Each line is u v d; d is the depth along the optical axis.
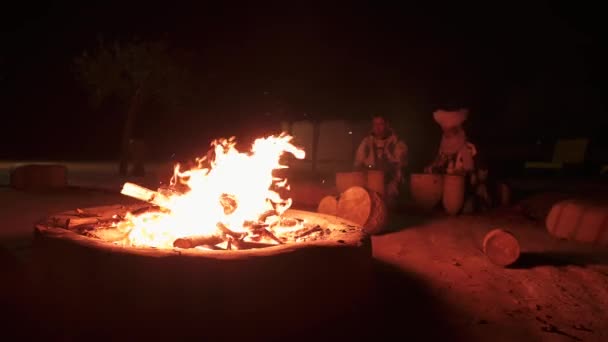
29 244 6.14
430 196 10.47
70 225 4.73
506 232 6.04
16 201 9.89
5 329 3.58
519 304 4.84
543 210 9.95
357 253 4.07
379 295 4.93
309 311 3.71
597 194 9.80
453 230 8.45
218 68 26.48
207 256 3.50
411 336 4.01
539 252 6.97
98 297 3.50
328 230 5.09
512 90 23.97
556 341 4.02
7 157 27.31
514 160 21.41
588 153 21.94
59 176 11.77
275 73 25.28
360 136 22.53
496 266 6.11
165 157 28.84
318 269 3.74
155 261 3.42
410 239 7.60
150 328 3.42
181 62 18.30
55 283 3.77
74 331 3.57
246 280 3.46
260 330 3.50
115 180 15.05
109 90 17.27
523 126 24.62
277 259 3.56
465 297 4.99
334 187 13.46
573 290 5.28
